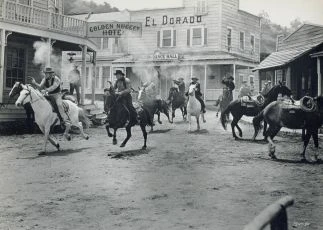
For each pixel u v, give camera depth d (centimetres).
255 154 1121
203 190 726
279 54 2358
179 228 517
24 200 662
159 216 570
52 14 1886
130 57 3069
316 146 1020
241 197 676
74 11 3484
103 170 908
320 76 1709
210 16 2898
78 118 1344
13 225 534
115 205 631
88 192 714
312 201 646
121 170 909
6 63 1858
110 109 1157
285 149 1208
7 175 855
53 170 910
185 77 2898
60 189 738
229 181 797
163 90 2934
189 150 1185
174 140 1390
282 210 279
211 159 1043
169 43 3027
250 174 862
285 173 872
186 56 2916
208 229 512
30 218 565
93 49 2214
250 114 1400
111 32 2066
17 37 1900
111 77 3156
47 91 1166
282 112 1020
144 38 3083
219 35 2875
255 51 3209
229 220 549
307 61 2038
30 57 1984
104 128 1798
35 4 2023
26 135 1541
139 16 3105
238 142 1345
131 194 700
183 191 720
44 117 1127
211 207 616
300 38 2272
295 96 2064
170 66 2919
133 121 1177
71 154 1129
